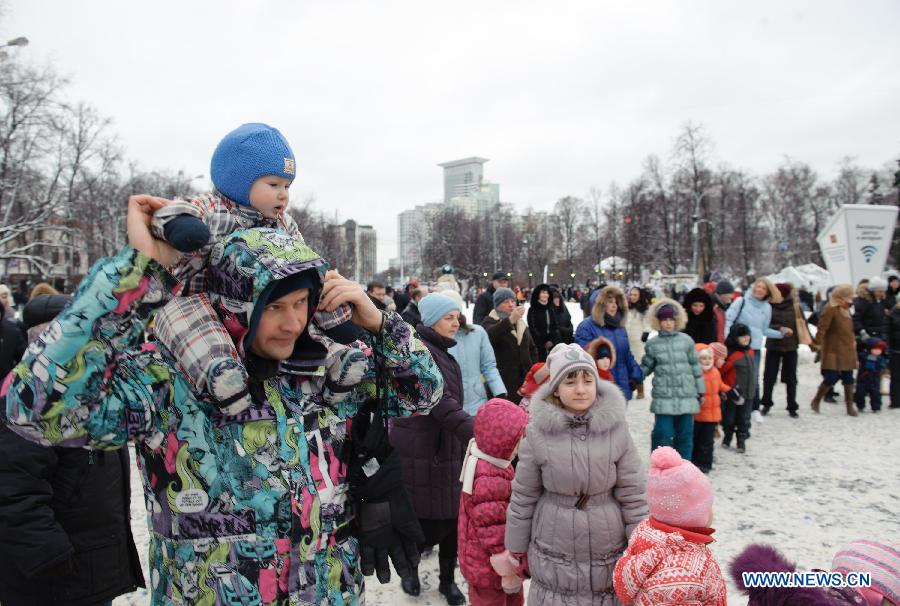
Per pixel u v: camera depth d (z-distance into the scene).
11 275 39.03
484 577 2.97
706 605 2.16
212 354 1.30
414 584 3.77
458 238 71.12
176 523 1.38
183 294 1.43
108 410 1.27
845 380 8.70
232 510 1.37
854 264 14.59
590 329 6.58
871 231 14.54
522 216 80.44
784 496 5.37
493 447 2.96
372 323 1.67
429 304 3.90
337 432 1.60
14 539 2.17
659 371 5.88
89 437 1.28
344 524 1.59
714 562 2.22
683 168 40.34
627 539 2.69
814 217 55.22
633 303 9.64
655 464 2.31
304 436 1.49
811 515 4.91
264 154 1.71
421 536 1.71
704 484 2.24
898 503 5.16
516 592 3.16
